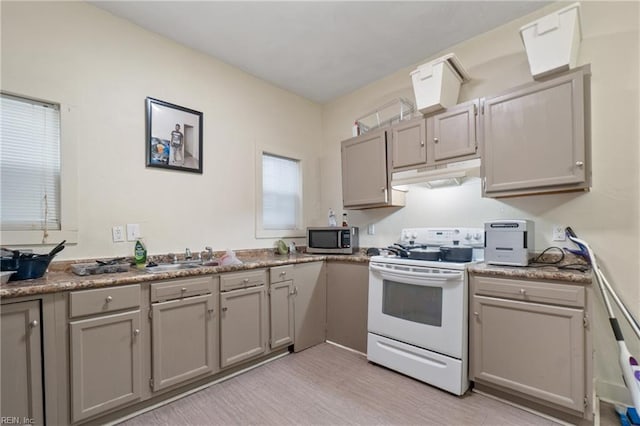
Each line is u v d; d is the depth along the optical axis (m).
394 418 1.75
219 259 2.58
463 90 2.63
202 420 1.74
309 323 2.79
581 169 1.80
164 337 1.86
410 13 2.27
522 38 2.03
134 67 2.32
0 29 1.79
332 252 3.09
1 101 1.82
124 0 2.09
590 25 2.02
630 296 1.86
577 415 1.63
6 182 1.83
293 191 3.61
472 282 1.99
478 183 2.53
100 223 2.12
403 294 2.28
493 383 1.89
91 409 1.59
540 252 2.19
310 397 1.97
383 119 3.21
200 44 2.62
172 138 2.50
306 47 2.68
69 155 2.00
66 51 2.01
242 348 2.27
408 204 2.98
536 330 1.72
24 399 1.41
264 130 3.23
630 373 1.57
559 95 1.88
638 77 1.87
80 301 1.56
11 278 1.57
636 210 1.86
